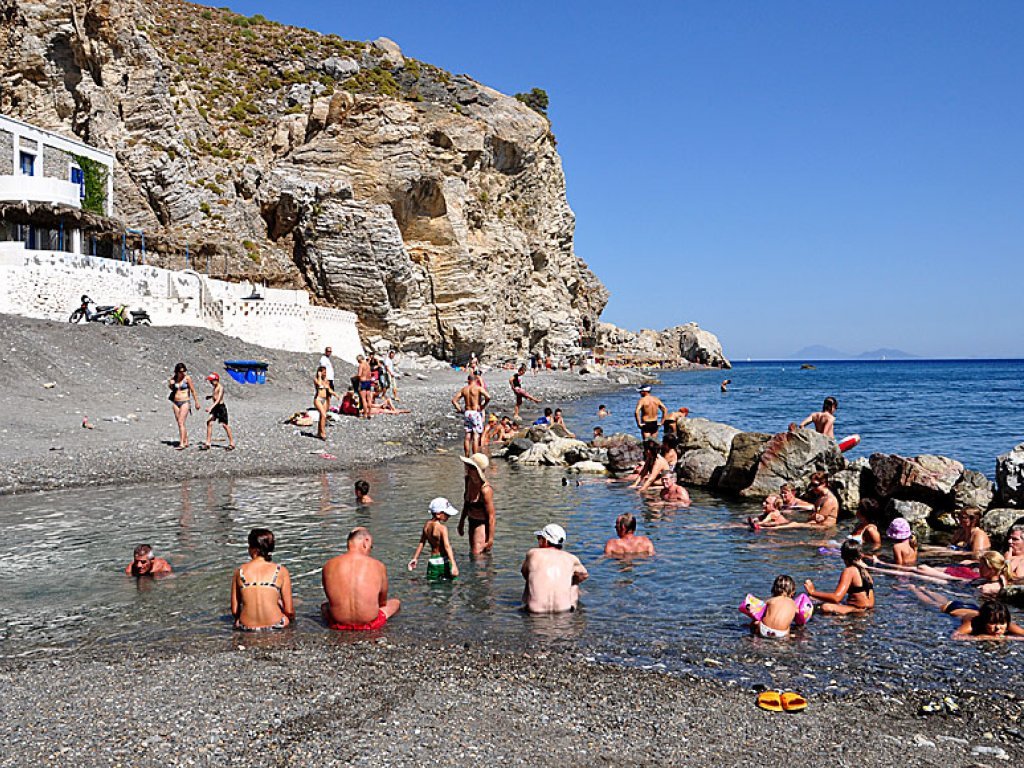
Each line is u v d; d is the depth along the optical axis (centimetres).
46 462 1778
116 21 5247
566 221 9906
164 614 904
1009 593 976
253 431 2355
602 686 701
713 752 582
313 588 1014
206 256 5144
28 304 3397
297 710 637
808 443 1644
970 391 7475
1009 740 614
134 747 572
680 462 1936
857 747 595
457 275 6869
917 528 1395
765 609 859
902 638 848
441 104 7875
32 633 840
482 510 1206
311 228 5966
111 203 4709
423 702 656
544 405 4606
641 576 1094
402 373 5575
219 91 6719
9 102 4881
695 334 15350
